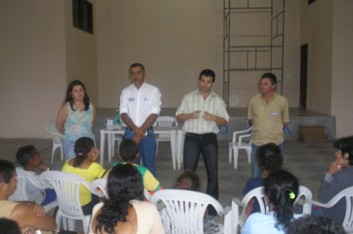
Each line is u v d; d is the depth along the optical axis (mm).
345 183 2520
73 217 2783
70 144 3332
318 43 8250
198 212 2404
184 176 2721
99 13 9672
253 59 9625
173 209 2453
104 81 9836
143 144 3609
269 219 1756
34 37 7461
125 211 1700
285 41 9578
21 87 7598
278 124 3479
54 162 5777
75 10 8195
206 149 3473
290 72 9641
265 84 3420
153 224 1775
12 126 7711
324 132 7508
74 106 3354
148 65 9750
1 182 1970
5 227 1166
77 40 8195
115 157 6164
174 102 9828
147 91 3662
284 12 9484
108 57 9766
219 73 9711
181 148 5492
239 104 9781
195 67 9711
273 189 1773
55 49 7457
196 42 9648
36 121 7660
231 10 9516
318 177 4973
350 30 7379
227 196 4246
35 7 7391
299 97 9680
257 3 9453
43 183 2807
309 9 8812
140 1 9594
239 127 7773
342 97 7531
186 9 9586
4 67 7578
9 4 7426
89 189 2680
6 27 7480
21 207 2025
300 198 2615
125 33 9688
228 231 2469
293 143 7359
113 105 9875
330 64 7570
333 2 7367
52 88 7535
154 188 2701
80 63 8406
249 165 5684
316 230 1085
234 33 9578
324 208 2615
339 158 2666
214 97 3527
